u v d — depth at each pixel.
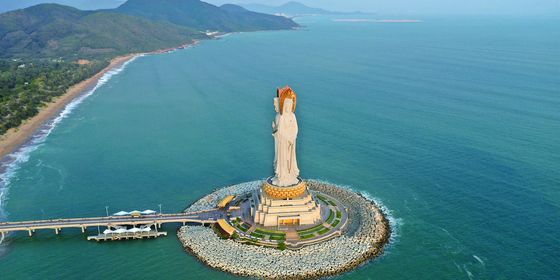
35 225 118.31
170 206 133.50
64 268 103.69
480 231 114.31
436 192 135.00
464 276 97.88
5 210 132.38
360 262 102.12
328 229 113.25
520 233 112.62
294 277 96.75
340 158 162.88
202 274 98.88
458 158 157.00
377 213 121.69
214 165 163.38
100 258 107.12
